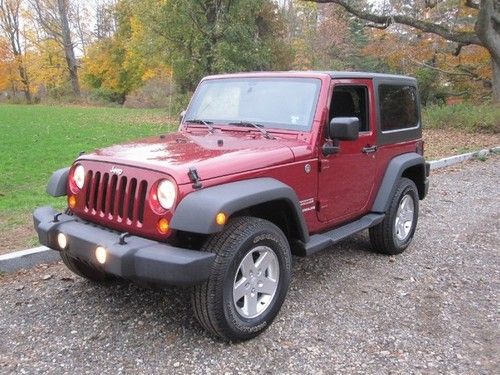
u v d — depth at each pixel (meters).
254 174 3.70
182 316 4.04
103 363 3.39
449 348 3.66
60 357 3.45
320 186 4.34
